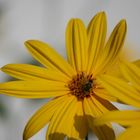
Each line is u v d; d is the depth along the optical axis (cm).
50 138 34
